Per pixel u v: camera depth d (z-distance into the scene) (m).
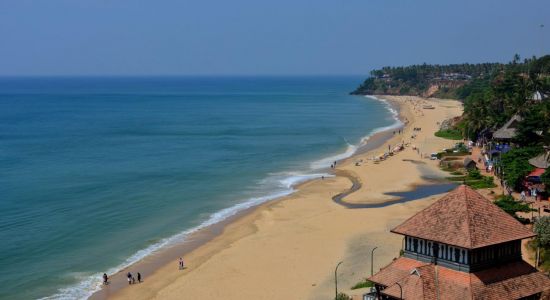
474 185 110.81
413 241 48.72
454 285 44.75
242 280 69.44
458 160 135.00
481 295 43.62
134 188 116.00
